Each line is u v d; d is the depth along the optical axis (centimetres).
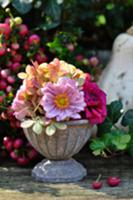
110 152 193
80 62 221
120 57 216
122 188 173
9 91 197
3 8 212
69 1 256
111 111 196
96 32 310
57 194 167
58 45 212
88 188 172
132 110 199
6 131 201
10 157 207
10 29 197
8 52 199
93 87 176
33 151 194
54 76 170
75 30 239
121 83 212
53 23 224
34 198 163
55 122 167
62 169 177
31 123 168
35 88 170
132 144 193
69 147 172
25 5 213
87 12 298
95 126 207
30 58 205
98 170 190
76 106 168
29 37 205
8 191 170
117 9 304
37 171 180
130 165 195
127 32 223
